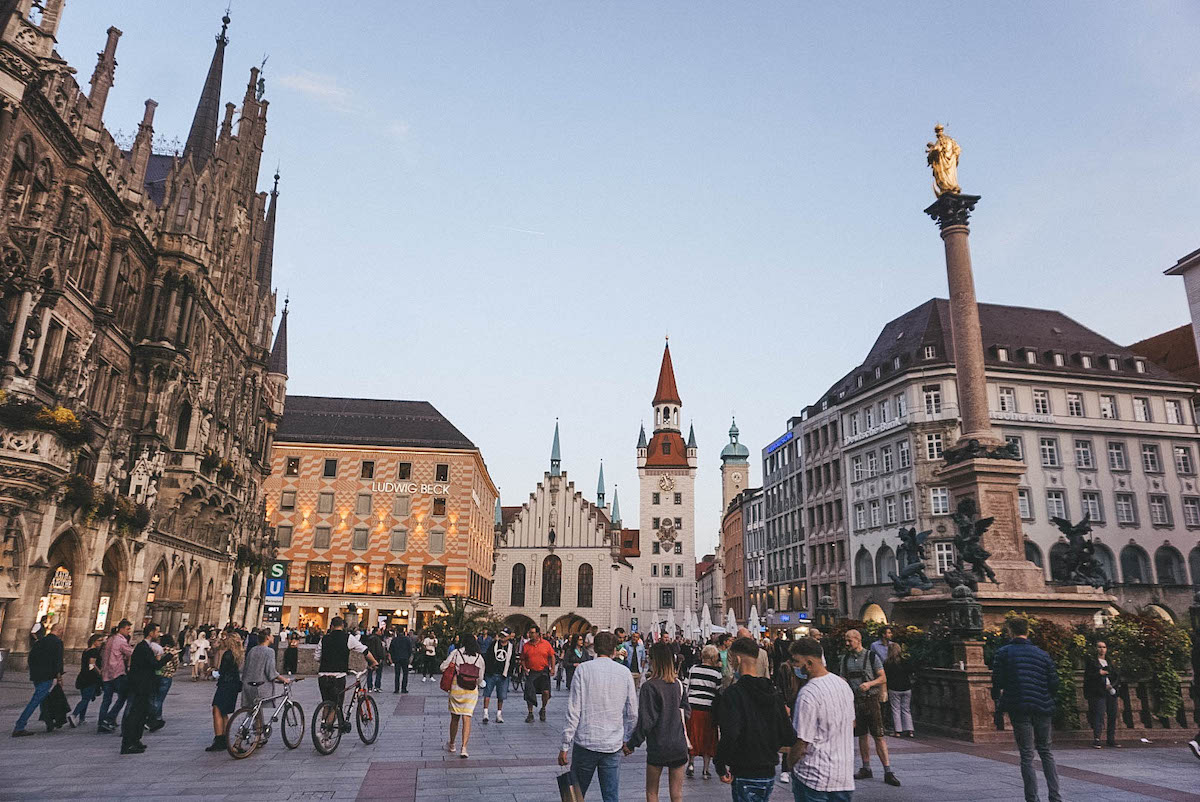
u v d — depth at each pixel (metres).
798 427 75.88
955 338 27.77
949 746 14.45
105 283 30.58
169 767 11.83
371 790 10.45
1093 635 17.30
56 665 14.92
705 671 10.10
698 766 12.94
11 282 23.78
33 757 12.40
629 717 7.83
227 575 45.94
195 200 36.78
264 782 10.86
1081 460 58.53
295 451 72.62
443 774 11.71
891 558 59.00
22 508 23.34
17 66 22.86
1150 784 11.02
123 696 15.38
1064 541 56.03
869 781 11.12
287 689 14.03
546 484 92.69
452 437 77.31
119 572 31.58
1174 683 16.23
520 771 12.05
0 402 22.19
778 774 11.85
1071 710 15.73
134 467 32.09
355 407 81.44
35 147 25.05
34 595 24.45
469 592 73.69
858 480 64.12
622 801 10.12
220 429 43.34
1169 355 71.12
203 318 39.38
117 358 32.19
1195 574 58.06
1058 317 68.31
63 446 24.17
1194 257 49.84
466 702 13.70
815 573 70.25
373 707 15.10
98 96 29.67
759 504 93.81
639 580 112.56
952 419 56.25
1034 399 59.34
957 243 28.36
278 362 72.81
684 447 120.25
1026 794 9.05
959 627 16.14
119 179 31.23
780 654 20.53
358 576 70.44
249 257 49.75
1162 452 60.16
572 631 92.25
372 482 72.75
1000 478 25.52
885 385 60.97
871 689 11.20
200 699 22.48
